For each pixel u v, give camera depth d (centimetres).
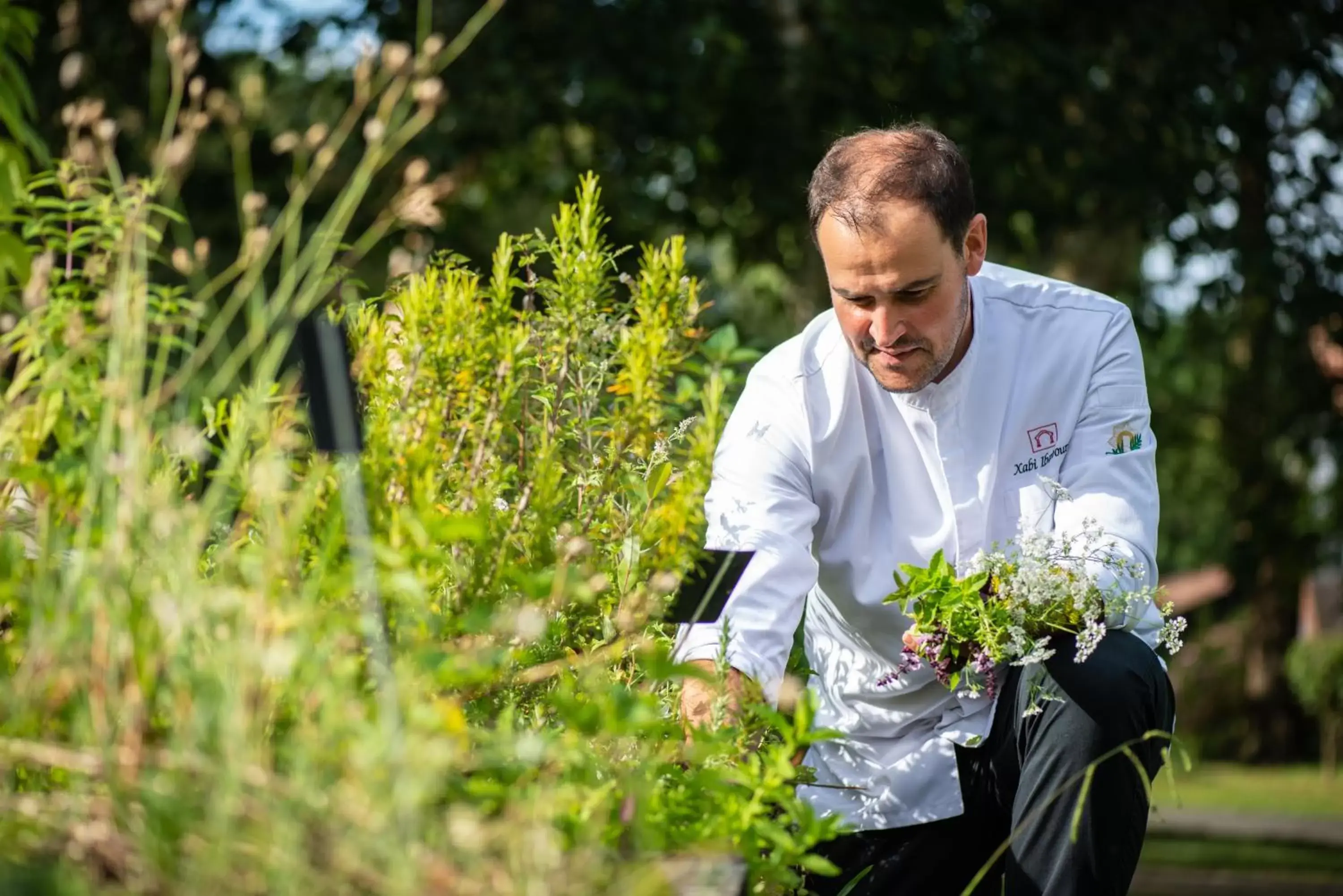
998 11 937
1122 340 301
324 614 151
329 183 909
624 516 234
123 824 130
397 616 172
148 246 246
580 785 160
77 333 173
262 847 124
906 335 261
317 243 165
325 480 183
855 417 299
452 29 880
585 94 852
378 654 151
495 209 1055
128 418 150
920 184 255
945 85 891
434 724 138
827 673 316
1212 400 1608
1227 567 1317
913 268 254
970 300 288
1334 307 1020
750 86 909
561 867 131
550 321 244
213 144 891
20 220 213
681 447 273
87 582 144
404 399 200
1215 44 982
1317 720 1772
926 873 307
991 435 296
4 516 177
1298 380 1134
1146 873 944
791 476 297
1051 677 262
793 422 298
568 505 232
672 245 234
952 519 296
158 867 125
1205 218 1004
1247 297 1036
